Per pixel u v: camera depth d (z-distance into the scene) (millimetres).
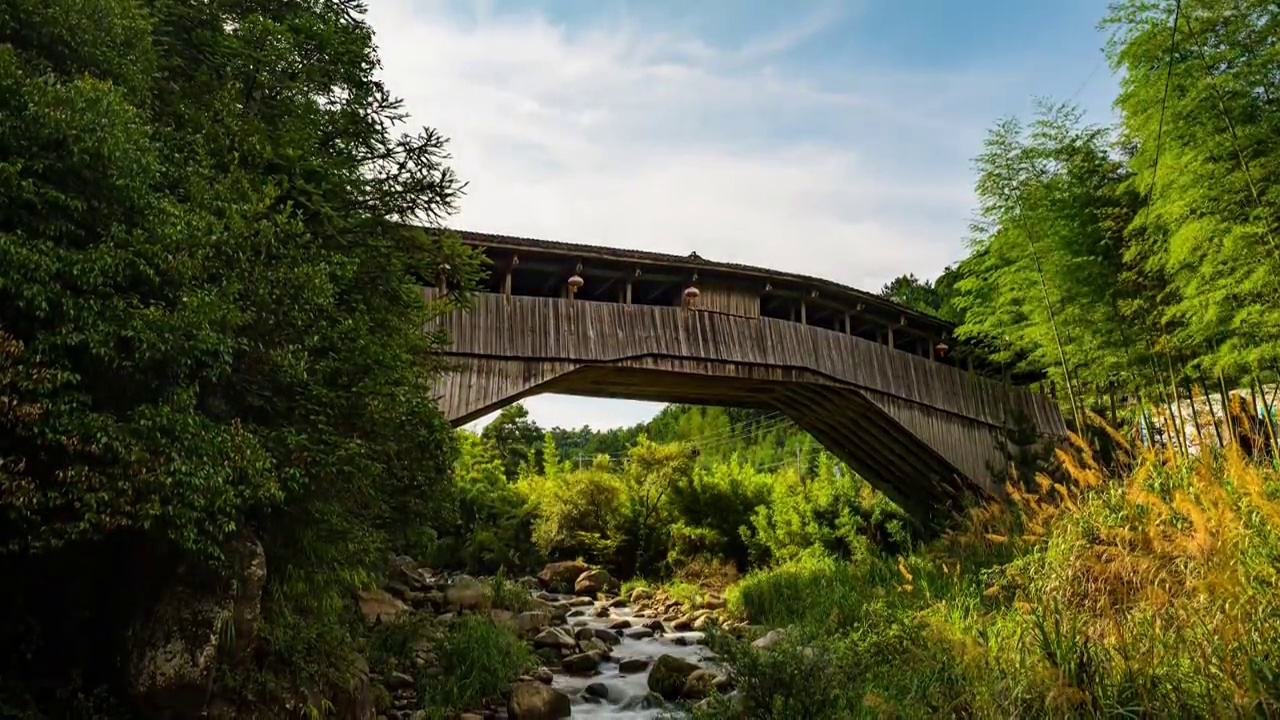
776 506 23641
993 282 17516
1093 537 7832
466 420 13711
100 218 4625
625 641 14242
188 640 5133
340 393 6070
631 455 27109
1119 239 14383
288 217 6277
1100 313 14812
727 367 16203
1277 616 5176
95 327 4242
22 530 4340
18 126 4297
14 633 4973
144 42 5453
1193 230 10367
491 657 10195
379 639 10008
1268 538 5957
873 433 19469
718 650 8406
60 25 4777
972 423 19875
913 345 21297
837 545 21578
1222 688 4938
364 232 7598
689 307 16047
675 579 22422
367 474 6375
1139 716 5086
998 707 5730
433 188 8039
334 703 6832
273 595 6223
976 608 9172
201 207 5227
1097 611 6762
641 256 15336
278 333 5703
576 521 24562
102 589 5363
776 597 14539
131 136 4668
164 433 4488
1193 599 5996
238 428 5000
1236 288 10281
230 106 6195
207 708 5395
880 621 8969
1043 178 15344
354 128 7668
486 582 15539
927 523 20109
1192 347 13078
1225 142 10094
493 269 14945
